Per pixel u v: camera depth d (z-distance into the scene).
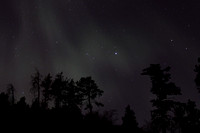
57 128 23.17
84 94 32.06
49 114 26.77
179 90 24.52
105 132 25.72
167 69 25.50
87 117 28.16
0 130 20.33
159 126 24.16
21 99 30.61
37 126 22.73
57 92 33.41
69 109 29.44
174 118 24.91
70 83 33.19
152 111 24.72
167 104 24.31
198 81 27.45
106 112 28.86
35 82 38.47
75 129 23.95
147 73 25.53
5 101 28.48
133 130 31.78
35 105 30.97
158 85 24.91
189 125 30.22
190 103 32.50
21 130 21.22
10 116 24.30
